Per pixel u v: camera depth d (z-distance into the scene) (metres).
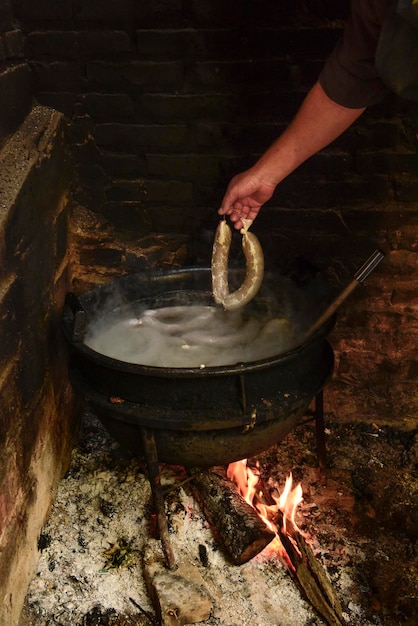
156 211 2.28
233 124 2.11
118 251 2.34
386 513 2.14
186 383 1.67
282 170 1.75
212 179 2.20
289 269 2.12
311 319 2.02
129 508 2.11
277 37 1.99
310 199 2.18
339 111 1.59
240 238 2.28
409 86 1.35
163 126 2.14
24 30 2.05
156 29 2.02
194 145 2.16
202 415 1.69
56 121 2.11
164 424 1.70
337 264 2.27
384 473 2.31
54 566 1.94
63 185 2.20
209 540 1.99
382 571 1.93
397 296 2.29
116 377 1.74
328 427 2.53
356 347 2.40
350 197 2.17
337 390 2.49
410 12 1.21
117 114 2.15
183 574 1.86
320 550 2.00
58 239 2.16
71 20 2.03
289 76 2.03
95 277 2.38
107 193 2.28
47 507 2.08
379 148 2.09
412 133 2.06
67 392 2.34
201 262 2.35
